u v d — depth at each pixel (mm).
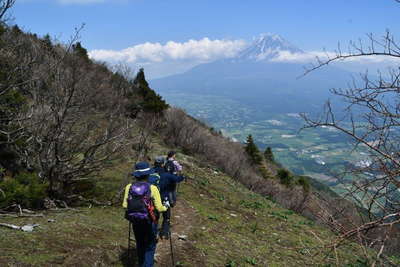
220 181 17125
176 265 6391
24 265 4559
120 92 17812
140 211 5148
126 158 11008
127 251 6195
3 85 7492
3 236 5418
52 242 5621
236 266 7102
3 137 8234
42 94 8234
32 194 7395
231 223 10438
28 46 8273
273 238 9914
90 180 9711
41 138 8047
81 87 8227
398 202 2824
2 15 6770
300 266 7977
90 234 6562
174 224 8977
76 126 8836
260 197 17031
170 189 7195
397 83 2861
